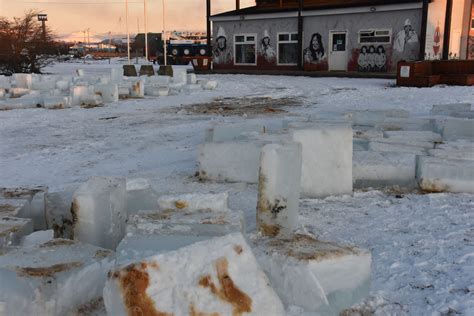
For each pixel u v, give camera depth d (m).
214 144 5.69
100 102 15.20
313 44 28.11
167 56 46.91
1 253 2.88
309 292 2.53
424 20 23.89
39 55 31.22
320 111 12.29
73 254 2.76
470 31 26.17
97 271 2.65
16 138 9.47
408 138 6.61
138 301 2.11
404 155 5.64
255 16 29.89
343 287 2.68
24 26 30.62
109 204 3.37
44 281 2.40
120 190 3.54
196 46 46.28
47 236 3.34
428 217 4.38
